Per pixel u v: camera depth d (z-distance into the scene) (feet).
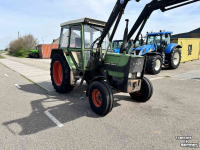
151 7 11.61
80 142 7.89
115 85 12.33
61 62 15.30
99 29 14.89
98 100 11.46
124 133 8.68
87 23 13.91
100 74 13.29
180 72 29.19
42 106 12.93
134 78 11.66
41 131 8.99
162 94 15.99
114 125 9.62
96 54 12.78
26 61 64.59
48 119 10.52
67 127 9.43
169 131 8.85
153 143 7.74
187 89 17.60
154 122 9.96
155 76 25.79
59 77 17.03
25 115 11.18
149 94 13.06
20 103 13.65
